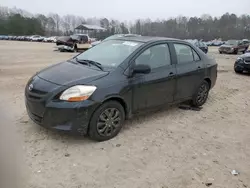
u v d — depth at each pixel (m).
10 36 66.62
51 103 3.57
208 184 3.04
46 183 2.92
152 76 4.43
